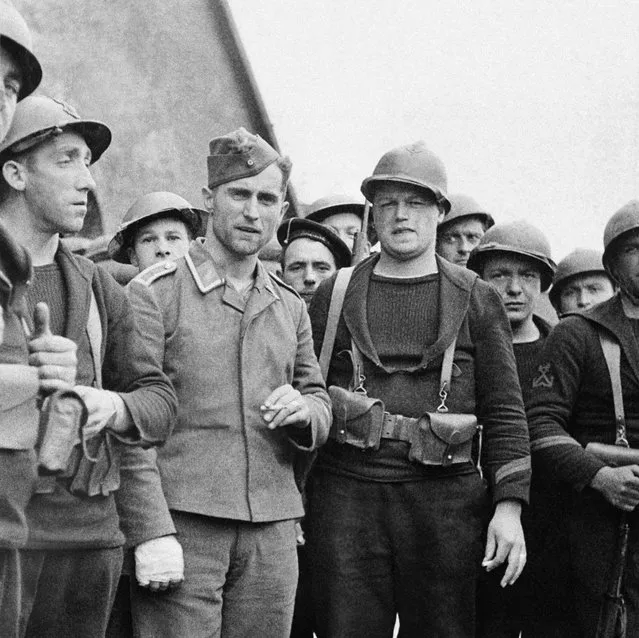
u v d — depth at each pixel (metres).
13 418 2.60
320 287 4.58
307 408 3.92
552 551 4.89
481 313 4.45
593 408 4.80
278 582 3.88
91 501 3.06
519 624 4.99
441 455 4.27
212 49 8.93
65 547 3.00
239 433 3.86
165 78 8.76
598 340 4.80
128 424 3.13
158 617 3.67
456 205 6.05
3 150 3.07
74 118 3.13
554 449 4.70
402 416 4.33
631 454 4.62
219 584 3.78
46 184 3.08
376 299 4.47
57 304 3.07
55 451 2.69
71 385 2.76
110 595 3.16
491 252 5.30
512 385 4.43
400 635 4.39
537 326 5.41
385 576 4.35
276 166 4.01
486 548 4.37
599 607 4.65
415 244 4.43
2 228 2.60
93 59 8.46
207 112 8.93
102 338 3.17
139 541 3.57
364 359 4.41
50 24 8.30
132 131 8.59
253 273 4.06
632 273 4.77
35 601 3.01
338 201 6.24
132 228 5.21
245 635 3.84
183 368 3.85
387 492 4.31
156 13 8.68
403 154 4.47
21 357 2.69
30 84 2.91
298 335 4.14
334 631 4.30
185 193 8.84
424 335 4.40
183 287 3.93
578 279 5.98
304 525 4.44
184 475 3.78
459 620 4.31
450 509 4.30
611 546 4.64
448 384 4.35
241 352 3.91
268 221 3.99
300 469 4.04
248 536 3.82
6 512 2.59
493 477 4.39
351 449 4.34
